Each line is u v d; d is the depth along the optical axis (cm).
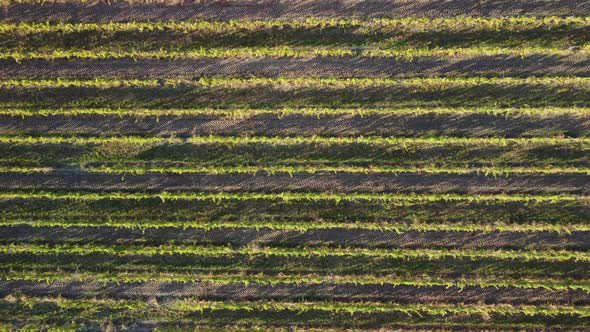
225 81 1305
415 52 1289
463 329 1334
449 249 1321
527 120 1302
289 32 1311
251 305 1330
